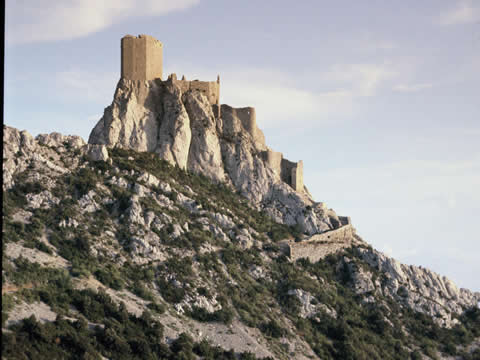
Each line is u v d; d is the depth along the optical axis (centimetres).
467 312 17275
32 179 14750
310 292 14925
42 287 11244
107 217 14475
